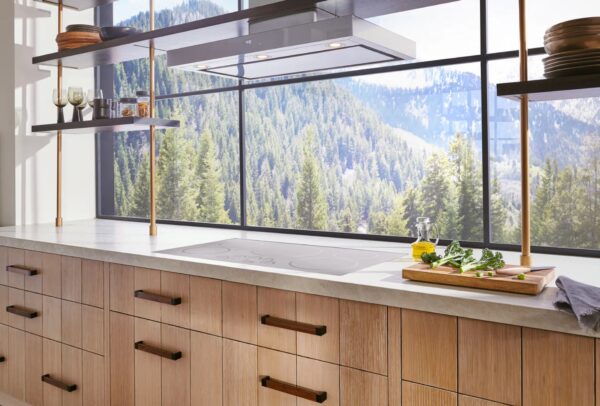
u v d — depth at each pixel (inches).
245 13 88.7
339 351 66.1
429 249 77.2
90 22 141.3
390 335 62.1
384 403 62.9
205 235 110.3
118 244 97.9
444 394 58.7
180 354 82.4
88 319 95.7
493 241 90.3
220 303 77.2
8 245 109.1
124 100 115.0
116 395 92.0
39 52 131.0
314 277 67.6
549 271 64.7
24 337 107.7
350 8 85.8
